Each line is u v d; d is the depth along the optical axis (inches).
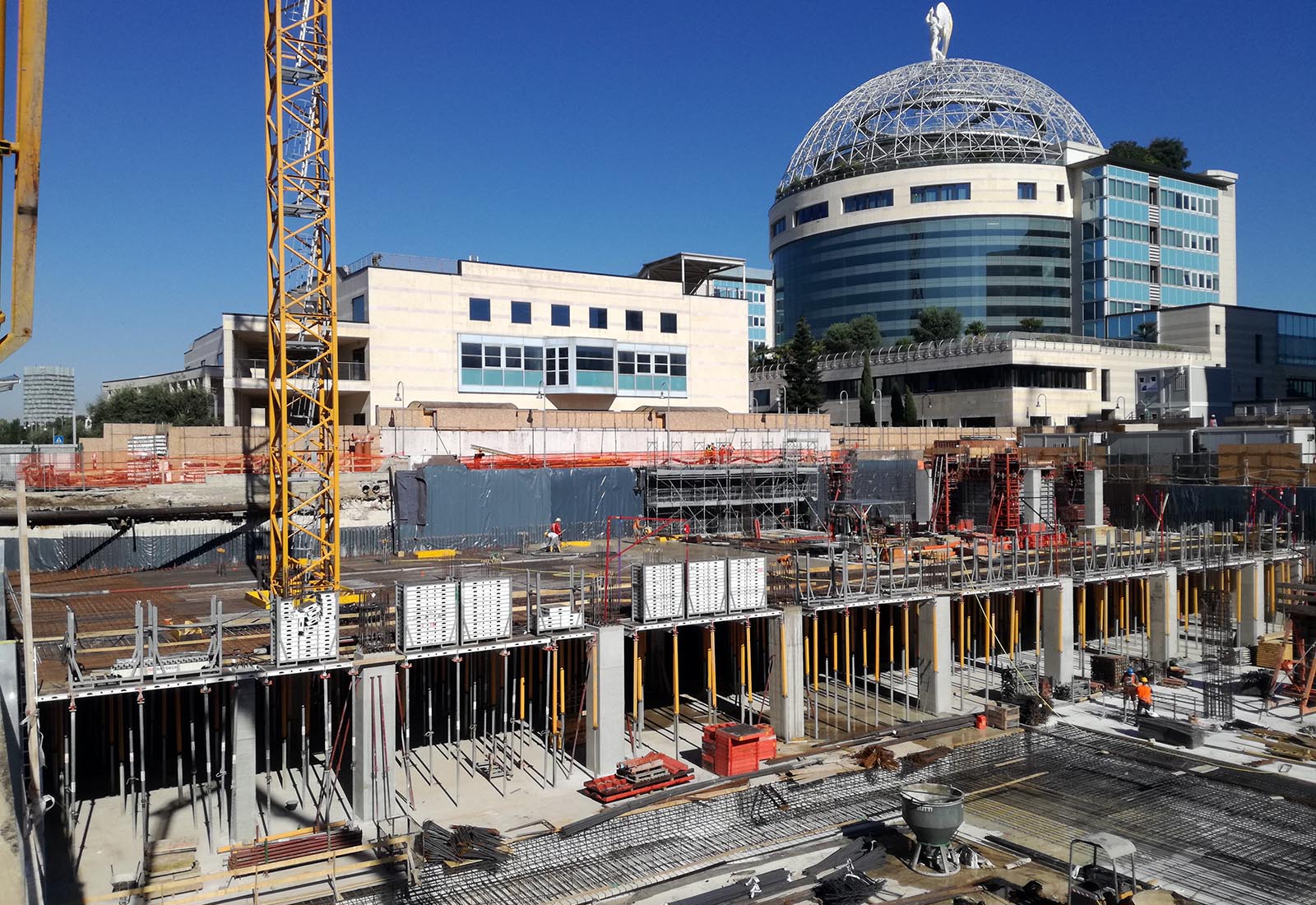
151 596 1449.3
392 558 1859.0
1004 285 5610.2
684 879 920.3
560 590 1432.1
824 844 995.9
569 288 2650.1
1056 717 1462.8
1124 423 3339.1
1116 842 842.8
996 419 4148.6
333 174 1385.3
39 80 486.6
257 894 858.1
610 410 2709.2
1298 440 2541.8
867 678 1665.8
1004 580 1585.9
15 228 487.8
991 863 951.0
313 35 1371.8
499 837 986.7
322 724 1328.7
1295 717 1444.4
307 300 1438.2
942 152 5757.9
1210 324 4712.1
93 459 1845.5
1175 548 1968.5
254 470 1904.5
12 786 540.1
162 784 1156.5
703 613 1284.4
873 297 5895.7
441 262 2645.2
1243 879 906.1
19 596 1422.2
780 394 4443.9
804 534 2258.9
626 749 1295.5
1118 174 5482.3
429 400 2448.3
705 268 3041.3
